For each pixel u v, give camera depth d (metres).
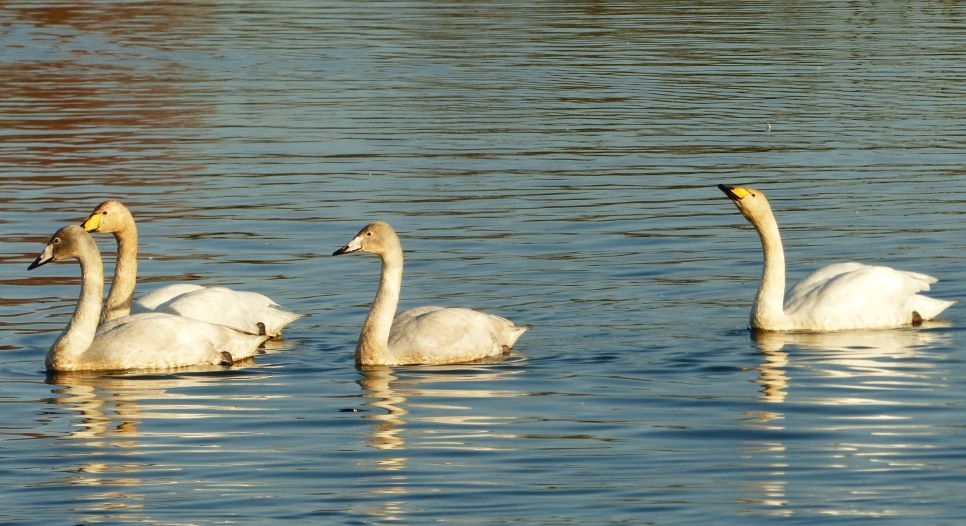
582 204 23.66
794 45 41.41
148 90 34.69
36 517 11.26
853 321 17.03
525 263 20.03
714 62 38.53
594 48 40.84
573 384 14.86
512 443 12.94
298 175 25.92
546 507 11.32
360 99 33.41
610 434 13.16
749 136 29.34
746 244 21.08
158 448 12.98
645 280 19.16
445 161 27.08
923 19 47.09
